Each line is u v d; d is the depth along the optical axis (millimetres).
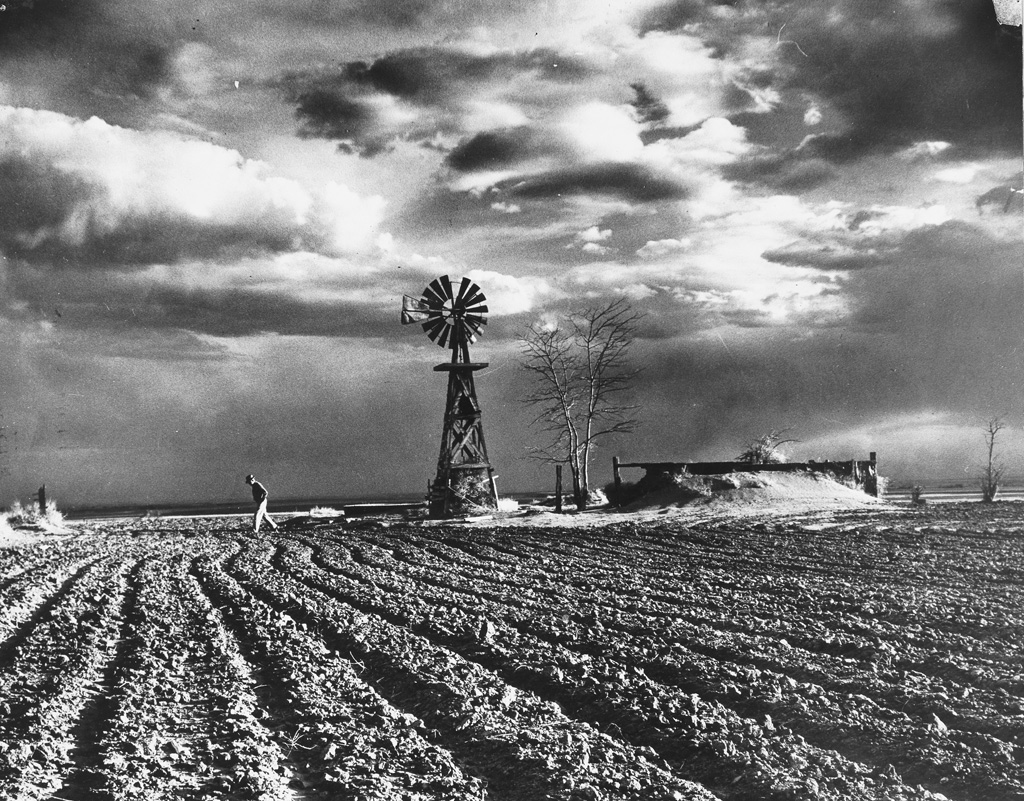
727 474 35750
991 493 37562
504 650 10125
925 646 9953
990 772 5992
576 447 40562
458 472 37531
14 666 10125
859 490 36000
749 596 13781
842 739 6844
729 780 6117
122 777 6371
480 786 6094
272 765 6652
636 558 20062
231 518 47781
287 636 11352
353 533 31641
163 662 10094
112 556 24312
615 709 7750
